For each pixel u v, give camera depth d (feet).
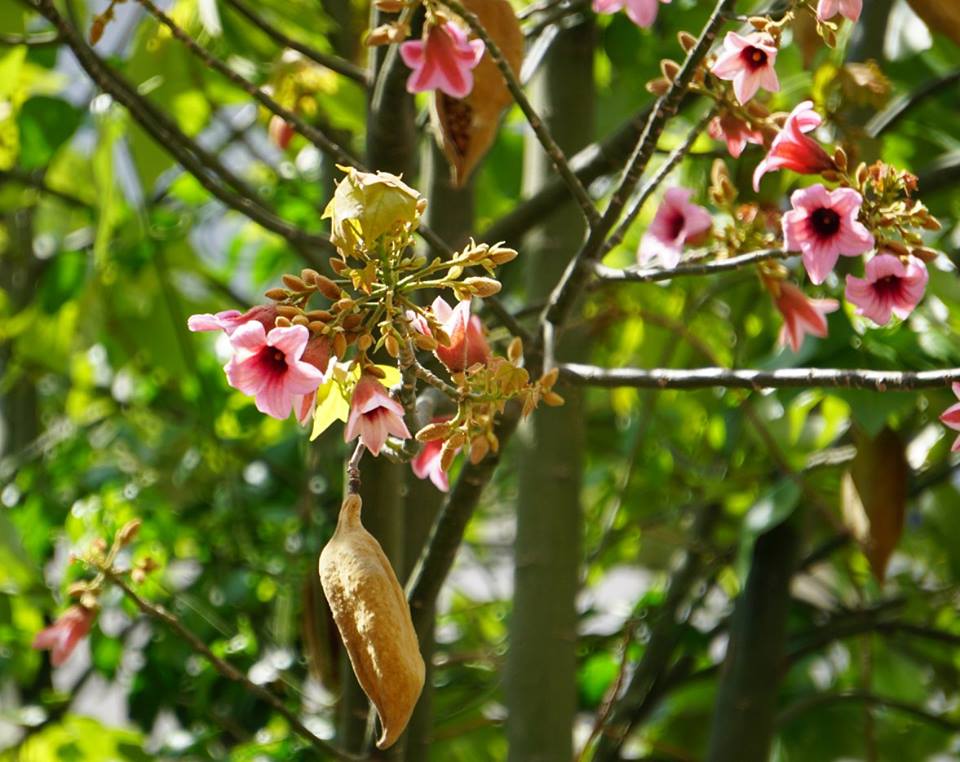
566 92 8.57
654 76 9.10
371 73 7.64
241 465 10.55
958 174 8.19
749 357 9.43
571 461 8.43
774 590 8.75
